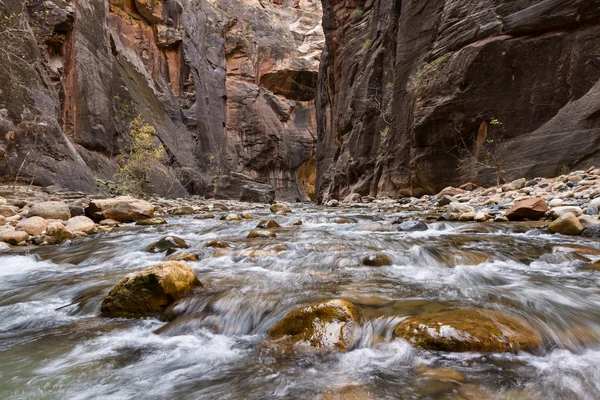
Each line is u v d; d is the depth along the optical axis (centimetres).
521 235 529
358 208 1342
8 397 173
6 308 305
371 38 2203
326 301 236
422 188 1497
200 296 293
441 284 314
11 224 701
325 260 406
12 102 1220
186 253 447
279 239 550
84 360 211
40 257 493
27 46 1346
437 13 1525
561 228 525
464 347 196
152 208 906
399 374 181
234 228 712
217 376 189
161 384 182
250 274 362
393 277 340
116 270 419
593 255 389
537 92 1106
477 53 1209
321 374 185
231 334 245
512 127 1153
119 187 1555
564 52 1065
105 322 273
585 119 993
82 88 1675
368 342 213
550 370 182
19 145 1212
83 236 653
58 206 755
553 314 239
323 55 3123
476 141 1250
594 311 246
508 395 161
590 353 201
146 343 234
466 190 1235
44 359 213
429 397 160
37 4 1477
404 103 1680
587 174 901
